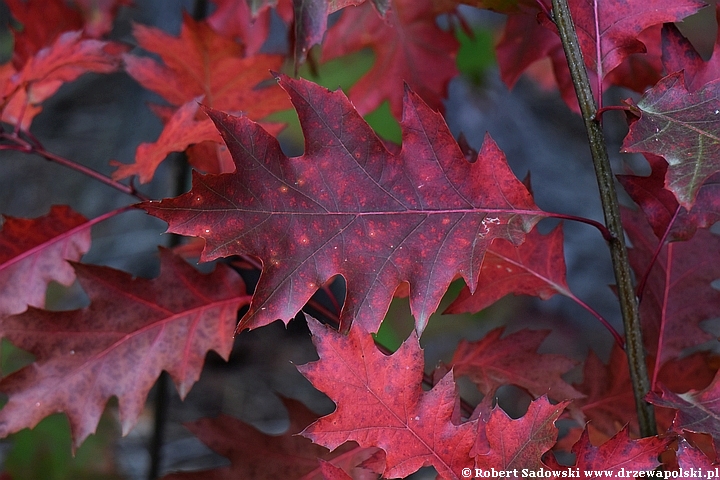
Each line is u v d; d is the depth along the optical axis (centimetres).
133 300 76
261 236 66
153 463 99
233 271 77
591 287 196
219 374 189
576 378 142
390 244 67
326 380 65
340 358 65
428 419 66
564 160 208
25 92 81
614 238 68
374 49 87
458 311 74
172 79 79
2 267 78
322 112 67
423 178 67
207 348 76
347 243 66
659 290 76
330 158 67
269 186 66
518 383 75
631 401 78
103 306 75
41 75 78
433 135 67
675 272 77
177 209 65
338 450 76
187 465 158
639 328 69
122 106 206
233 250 65
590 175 209
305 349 197
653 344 76
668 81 65
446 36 87
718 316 76
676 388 77
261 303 65
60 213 79
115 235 187
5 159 209
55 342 75
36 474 117
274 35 139
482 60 128
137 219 190
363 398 65
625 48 70
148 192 183
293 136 137
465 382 169
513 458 65
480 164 67
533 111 211
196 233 65
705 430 65
